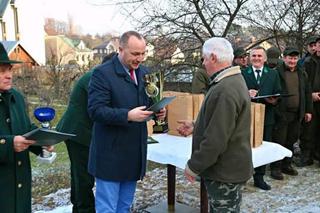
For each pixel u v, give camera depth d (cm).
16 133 201
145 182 442
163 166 512
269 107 423
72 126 292
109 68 233
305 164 511
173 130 332
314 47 502
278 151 310
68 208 358
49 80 1155
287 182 443
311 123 503
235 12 680
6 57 193
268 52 527
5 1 2525
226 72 219
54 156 222
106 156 238
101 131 239
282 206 373
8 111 200
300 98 457
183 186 428
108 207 244
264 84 419
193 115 319
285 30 693
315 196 398
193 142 237
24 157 204
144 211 358
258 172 420
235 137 221
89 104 231
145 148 250
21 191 202
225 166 225
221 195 231
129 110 226
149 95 245
